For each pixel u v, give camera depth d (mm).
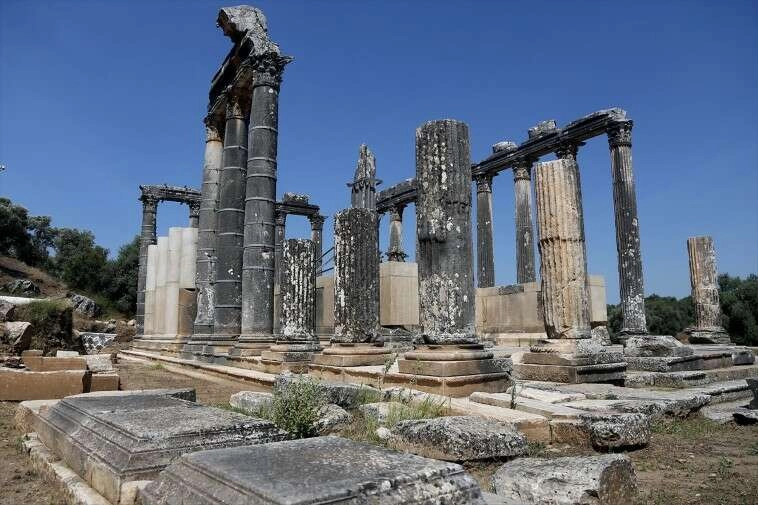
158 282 24672
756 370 13672
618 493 4277
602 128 24016
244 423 4672
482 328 21844
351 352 11336
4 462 5617
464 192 9133
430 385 8211
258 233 15297
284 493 2760
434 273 8922
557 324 10477
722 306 36906
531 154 27875
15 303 16047
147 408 5543
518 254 28453
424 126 9336
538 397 7703
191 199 31984
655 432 7062
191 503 3104
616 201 23000
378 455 3621
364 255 12117
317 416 6586
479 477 4992
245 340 14805
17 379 9297
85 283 47656
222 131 20188
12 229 50875
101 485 4008
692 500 4465
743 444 6547
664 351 12992
